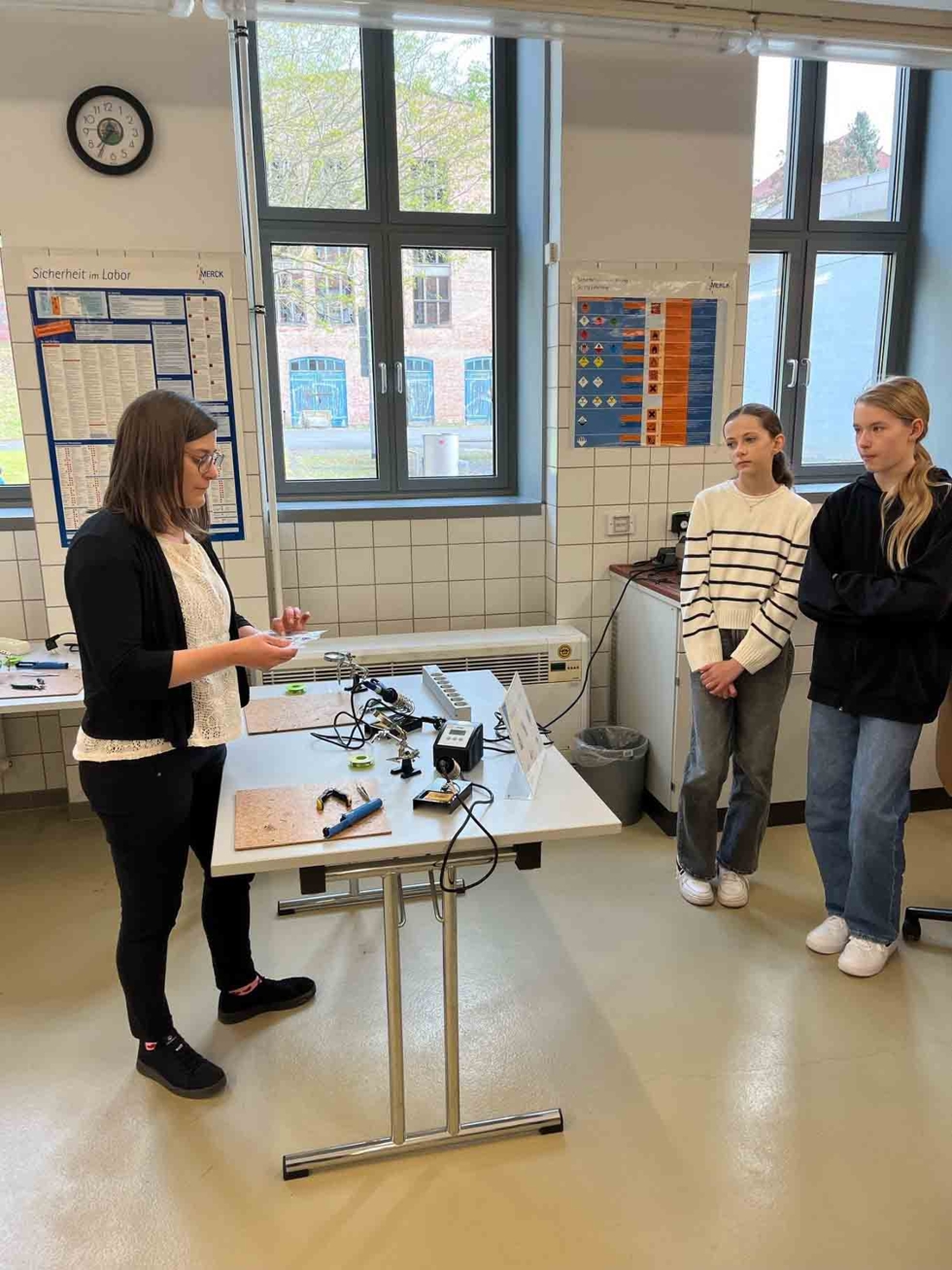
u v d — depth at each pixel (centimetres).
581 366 330
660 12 265
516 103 350
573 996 225
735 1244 156
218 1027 214
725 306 337
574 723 339
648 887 279
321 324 353
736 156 326
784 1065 200
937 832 317
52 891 278
